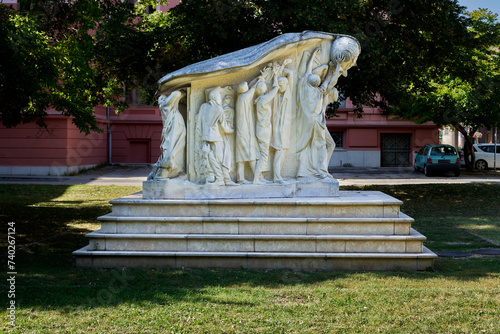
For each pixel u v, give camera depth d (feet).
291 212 22.57
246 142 23.97
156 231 22.33
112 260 21.79
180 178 23.90
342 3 42.91
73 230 32.27
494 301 16.81
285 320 15.25
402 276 20.35
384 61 43.91
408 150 107.04
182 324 14.89
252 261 21.56
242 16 44.96
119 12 47.47
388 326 14.85
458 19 49.37
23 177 79.46
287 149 24.75
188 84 24.04
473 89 73.36
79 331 14.35
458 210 43.52
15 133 84.69
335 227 22.16
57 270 21.07
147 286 18.48
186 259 21.63
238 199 23.13
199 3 46.24
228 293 17.72
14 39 30.48
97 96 57.26
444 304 16.60
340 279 19.71
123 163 102.12
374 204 22.48
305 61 24.73
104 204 46.88
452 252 25.70
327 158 25.14
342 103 105.60
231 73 23.85
